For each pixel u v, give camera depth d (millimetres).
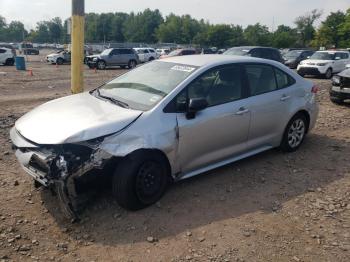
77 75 7941
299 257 3682
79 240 3859
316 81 21000
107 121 4141
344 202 4770
